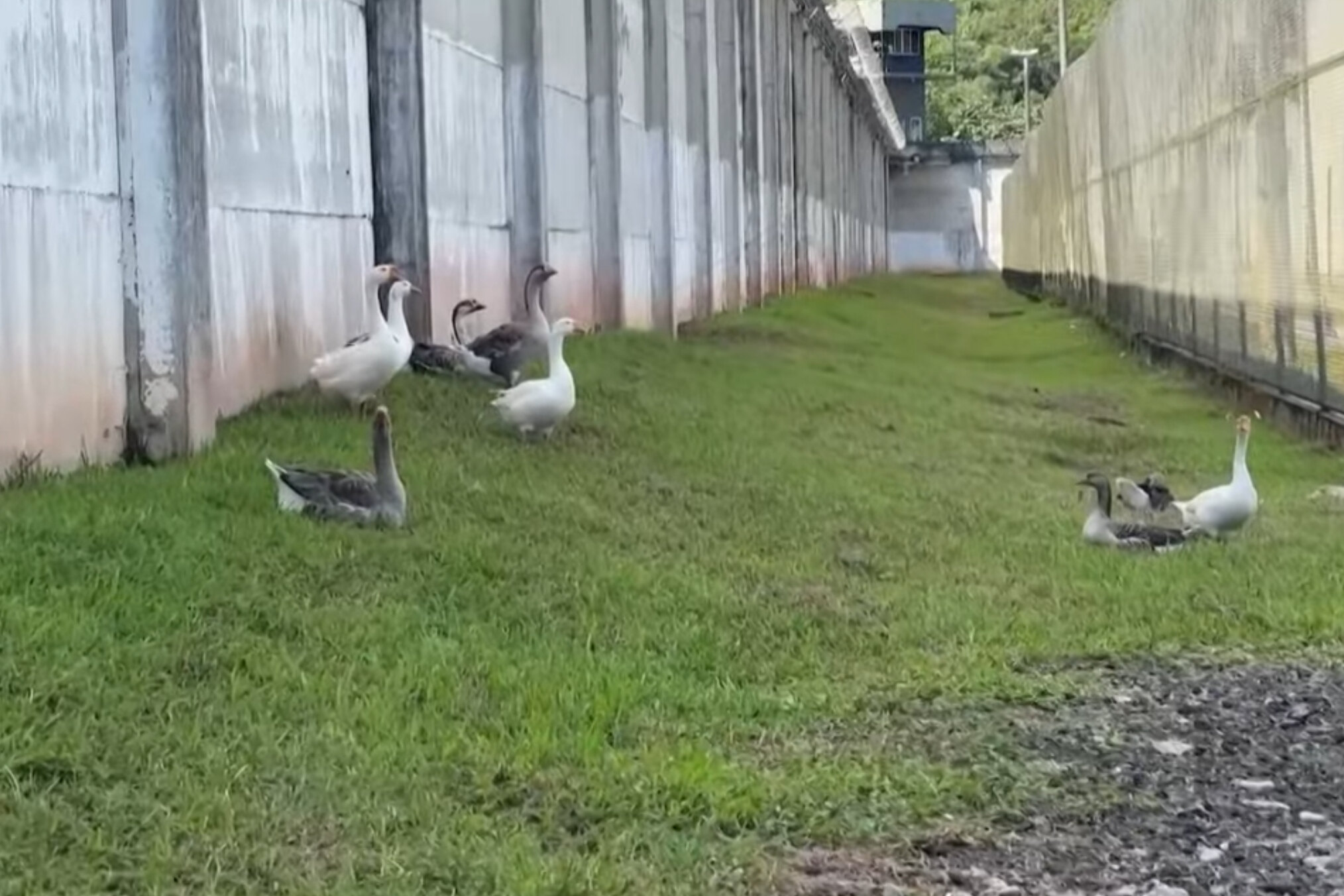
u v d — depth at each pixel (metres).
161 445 9.96
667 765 6.12
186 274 10.09
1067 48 71.31
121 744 5.75
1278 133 17.14
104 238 9.67
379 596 7.96
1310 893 5.31
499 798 5.75
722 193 30.95
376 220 14.76
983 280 66.75
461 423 12.62
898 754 6.58
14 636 6.43
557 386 12.53
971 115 92.38
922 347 28.70
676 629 8.28
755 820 5.73
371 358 11.84
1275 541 11.20
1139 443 16.72
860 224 62.28
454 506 9.99
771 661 8.02
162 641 6.78
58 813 5.20
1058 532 11.58
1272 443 16.31
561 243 20.11
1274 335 17.50
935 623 8.86
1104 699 7.50
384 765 5.88
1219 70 19.97
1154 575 10.11
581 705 6.82
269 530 8.55
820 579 9.81
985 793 6.14
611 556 9.55
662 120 24.98
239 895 4.85
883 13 81.38
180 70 10.03
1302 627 8.77
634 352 19.50
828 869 5.38
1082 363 26.31
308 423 11.41
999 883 5.34
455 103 16.17
